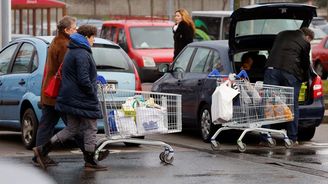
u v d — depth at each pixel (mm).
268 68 21219
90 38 16422
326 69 46969
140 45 40125
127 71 20547
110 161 18016
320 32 53719
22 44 21312
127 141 17266
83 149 16891
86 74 16172
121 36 40969
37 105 19672
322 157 18984
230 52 21906
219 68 21953
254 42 22641
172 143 21938
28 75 20312
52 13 72000
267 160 18359
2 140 22547
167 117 17688
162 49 39969
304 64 21266
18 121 20781
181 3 99375
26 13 70562
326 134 24469
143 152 19719
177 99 17859
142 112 17297
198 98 22375
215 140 20438
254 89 20125
